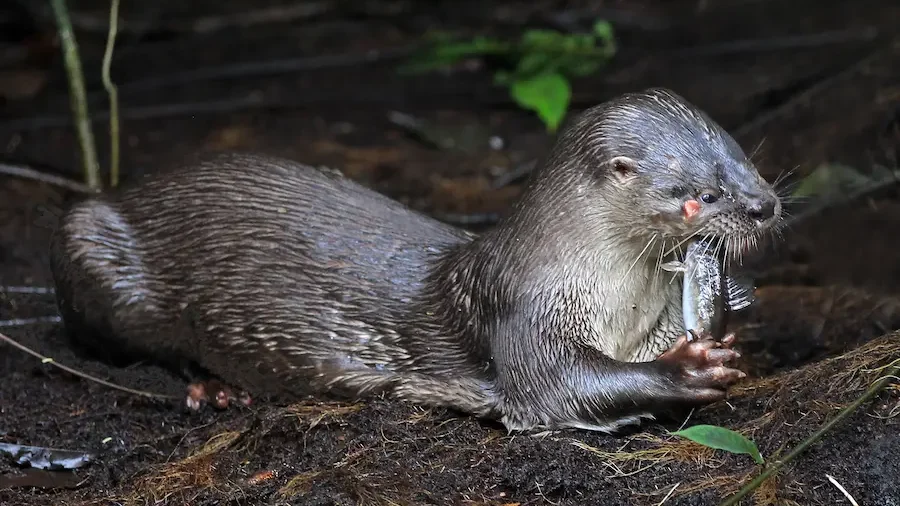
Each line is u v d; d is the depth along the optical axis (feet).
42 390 31.45
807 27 57.82
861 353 26.73
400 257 29.32
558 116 46.88
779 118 44.55
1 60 59.93
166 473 26.84
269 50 62.18
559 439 26.17
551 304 26.43
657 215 25.72
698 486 24.09
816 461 24.18
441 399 27.91
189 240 30.27
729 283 27.61
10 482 27.58
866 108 42.01
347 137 51.98
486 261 27.66
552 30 61.62
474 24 63.52
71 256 31.12
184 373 31.24
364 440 26.96
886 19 56.85
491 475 25.40
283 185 30.30
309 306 29.19
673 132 25.82
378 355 28.81
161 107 55.16
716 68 55.06
